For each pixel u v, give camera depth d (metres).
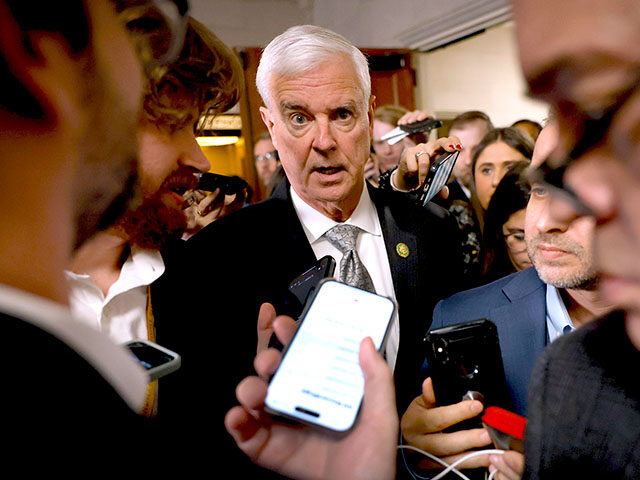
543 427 0.35
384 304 0.64
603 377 0.32
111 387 0.25
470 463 0.59
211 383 0.90
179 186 0.83
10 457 0.21
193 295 0.99
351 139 0.99
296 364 0.56
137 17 0.31
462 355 0.63
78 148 0.27
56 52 0.24
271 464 0.49
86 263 0.79
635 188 0.18
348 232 1.08
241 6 4.29
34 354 0.22
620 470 0.31
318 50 0.94
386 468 0.47
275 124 1.04
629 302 0.22
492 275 1.21
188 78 0.71
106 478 0.23
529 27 0.16
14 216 0.24
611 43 0.15
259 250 1.06
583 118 0.17
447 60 3.80
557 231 0.53
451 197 1.83
